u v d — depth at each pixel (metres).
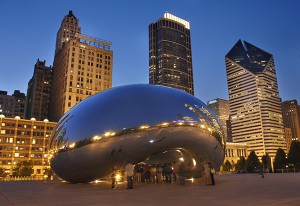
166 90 14.86
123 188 12.46
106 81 126.38
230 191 10.67
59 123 14.80
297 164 57.12
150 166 15.89
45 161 103.62
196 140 14.23
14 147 99.38
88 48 124.38
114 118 13.12
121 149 12.98
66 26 177.88
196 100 15.34
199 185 13.70
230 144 149.00
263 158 82.38
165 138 13.38
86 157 13.20
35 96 164.00
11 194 10.41
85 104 14.38
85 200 8.42
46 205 7.51
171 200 8.20
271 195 9.29
